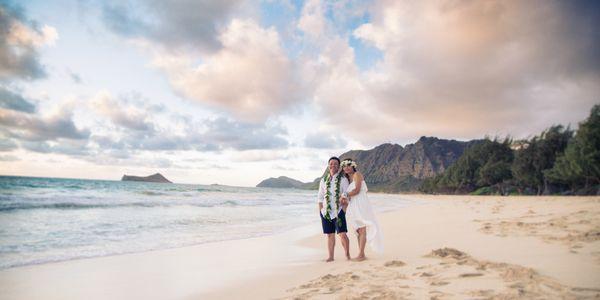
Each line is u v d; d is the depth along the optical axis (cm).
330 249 581
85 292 418
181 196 3114
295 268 534
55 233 912
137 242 817
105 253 683
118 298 393
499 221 923
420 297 293
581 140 3931
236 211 1797
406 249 609
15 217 1219
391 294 308
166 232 990
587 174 3966
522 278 323
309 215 1666
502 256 448
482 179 7444
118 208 1742
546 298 261
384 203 3306
